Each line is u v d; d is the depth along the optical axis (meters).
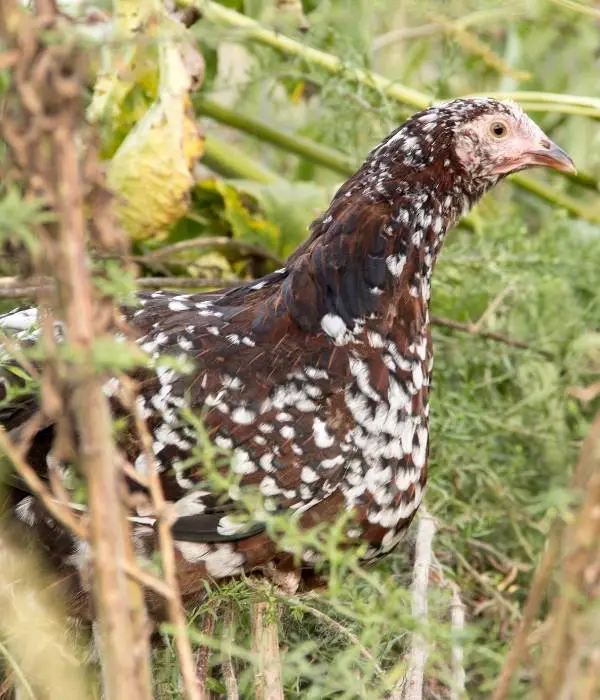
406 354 6.25
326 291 6.12
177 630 3.99
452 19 8.49
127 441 5.76
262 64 8.86
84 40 3.53
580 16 8.52
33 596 5.78
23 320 6.13
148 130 7.28
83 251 3.50
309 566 6.03
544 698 3.80
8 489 5.74
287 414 5.91
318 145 9.51
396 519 6.22
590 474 3.87
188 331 6.08
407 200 6.33
